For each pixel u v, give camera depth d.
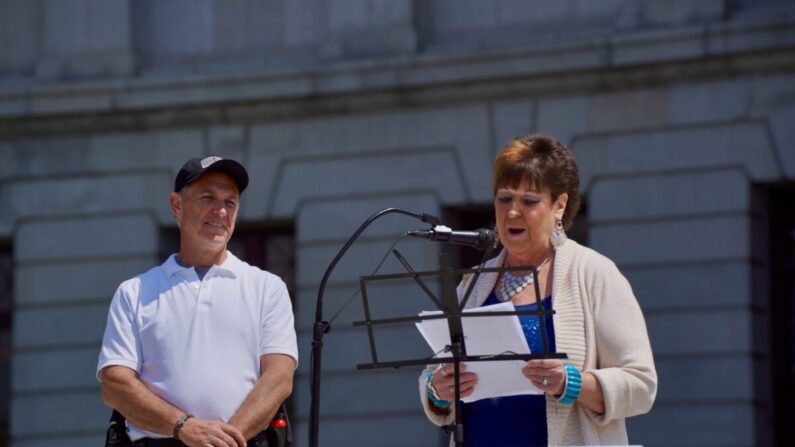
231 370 16.86
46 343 45.31
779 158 38.06
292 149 43.38
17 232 45.94
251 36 44.78
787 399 39.16
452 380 15.50
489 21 42.06
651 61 38.91
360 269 42.06
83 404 44.81
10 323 47.16
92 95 44.75
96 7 45.44
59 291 45.38
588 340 15.72
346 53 42.78
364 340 41.66
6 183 46.16
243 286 17.23
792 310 39.25
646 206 39.22
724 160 38.59
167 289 17.11
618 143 39.69
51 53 45.84
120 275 44.81
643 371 15.54
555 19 41.28
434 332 15.54
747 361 37.84
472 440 15.98
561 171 16.22
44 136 45.94
